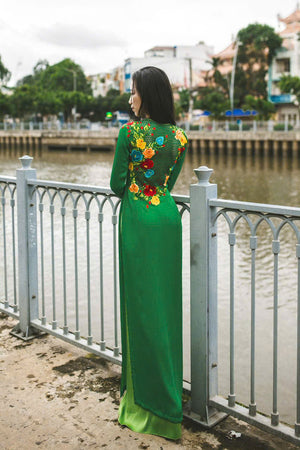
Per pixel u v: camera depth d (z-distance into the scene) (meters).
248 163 38.97
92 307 8.25
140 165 2.58
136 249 2.59
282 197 22.19
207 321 2.73
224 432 2.73
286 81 46.34
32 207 3.77
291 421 5.61
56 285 9.16
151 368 2.63
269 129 43.16
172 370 2.67
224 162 39.72
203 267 2.70
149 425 2.71
